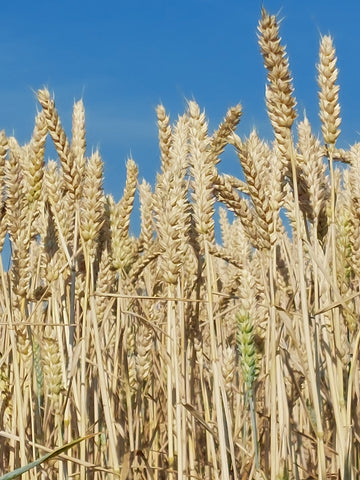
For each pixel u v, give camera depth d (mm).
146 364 973
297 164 781
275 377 763
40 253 948
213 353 764
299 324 965
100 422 958
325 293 793
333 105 744
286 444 790
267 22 697
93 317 808
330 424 935
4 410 898
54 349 842
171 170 856
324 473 722
